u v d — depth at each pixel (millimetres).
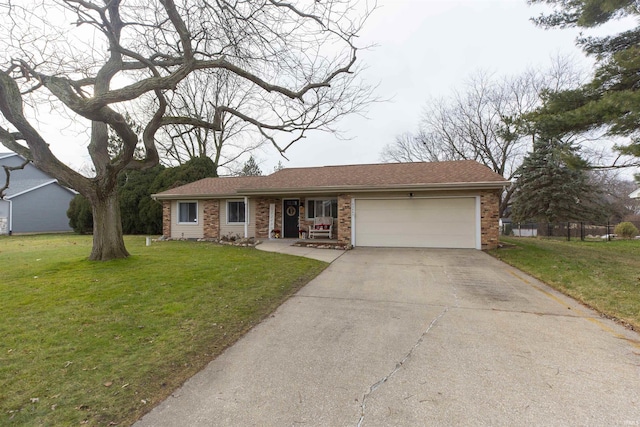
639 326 4082
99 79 7910
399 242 11945
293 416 2377
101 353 3318
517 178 23422
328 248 11836
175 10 5801
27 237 18797
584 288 5793
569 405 2482
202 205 15664
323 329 4109
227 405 2510
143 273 6914
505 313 4684
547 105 10469
